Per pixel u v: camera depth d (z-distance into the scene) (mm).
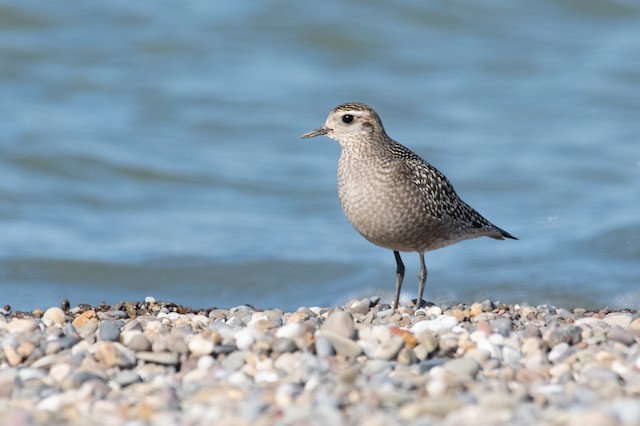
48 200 20219
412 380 8406
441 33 30703
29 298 15344
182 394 8344
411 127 24969
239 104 25656
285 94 26438
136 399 8164
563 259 16375
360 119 11664
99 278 16406
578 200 19969
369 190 11586
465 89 27500
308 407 7734
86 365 8977
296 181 21359
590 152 22969
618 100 26609
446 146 23500
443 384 8195
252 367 8992
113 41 28703
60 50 27906
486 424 7148
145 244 17766
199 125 24438
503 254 16891
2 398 8336
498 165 22078
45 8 29250
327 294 15758
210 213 19766
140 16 29719
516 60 29312
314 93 26609
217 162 22375
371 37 29844
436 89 27500
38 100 25594
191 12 30234
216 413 7676
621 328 9914
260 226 18938
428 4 30859
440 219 11844
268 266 16641
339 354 9211
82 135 23203
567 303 14789
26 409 7898
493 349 9367
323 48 29547
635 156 22641
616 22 31781
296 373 8742
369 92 26891
